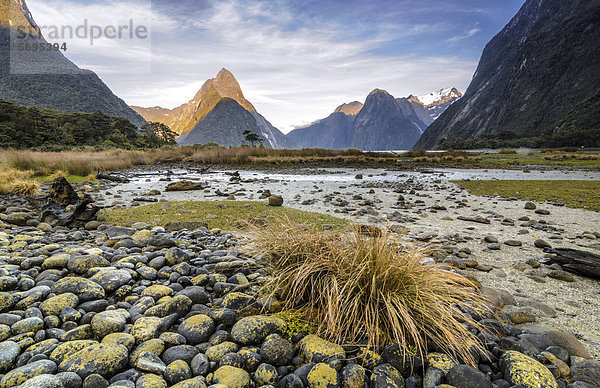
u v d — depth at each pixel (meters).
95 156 28.56
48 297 2.43
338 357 1.96
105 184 14.66
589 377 1.89
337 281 2.52
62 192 7.19
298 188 13.36
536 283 3.59
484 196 10.89
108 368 1.74
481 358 2.05
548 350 2.14
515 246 5.03
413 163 31.66
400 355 1.97
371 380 1.83
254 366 1.92
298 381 1.78
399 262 2.54
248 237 3.62
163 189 12.92
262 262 3.17
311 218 6.55
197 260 3.38
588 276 3.72
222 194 10.97
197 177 19.22
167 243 3.90
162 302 2.49
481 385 1.75
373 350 2.05
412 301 2.32
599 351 2.27
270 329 2.20
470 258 4.42
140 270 3.02
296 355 2.08
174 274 2.95
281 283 2.79
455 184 14.78
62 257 3.00
